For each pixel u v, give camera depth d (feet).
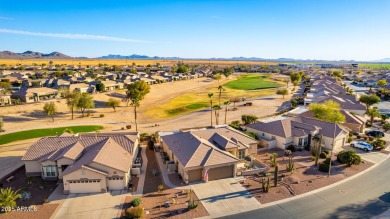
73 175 120.16
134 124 260.62
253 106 333.01
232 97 410.93
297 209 108.88
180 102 376.68
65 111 307.37
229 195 119.85
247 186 128.26
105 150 137.59
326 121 209.97
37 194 120.88
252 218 102.73
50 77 572.51
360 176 139.13
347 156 151.23
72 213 106.01
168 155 162.50
